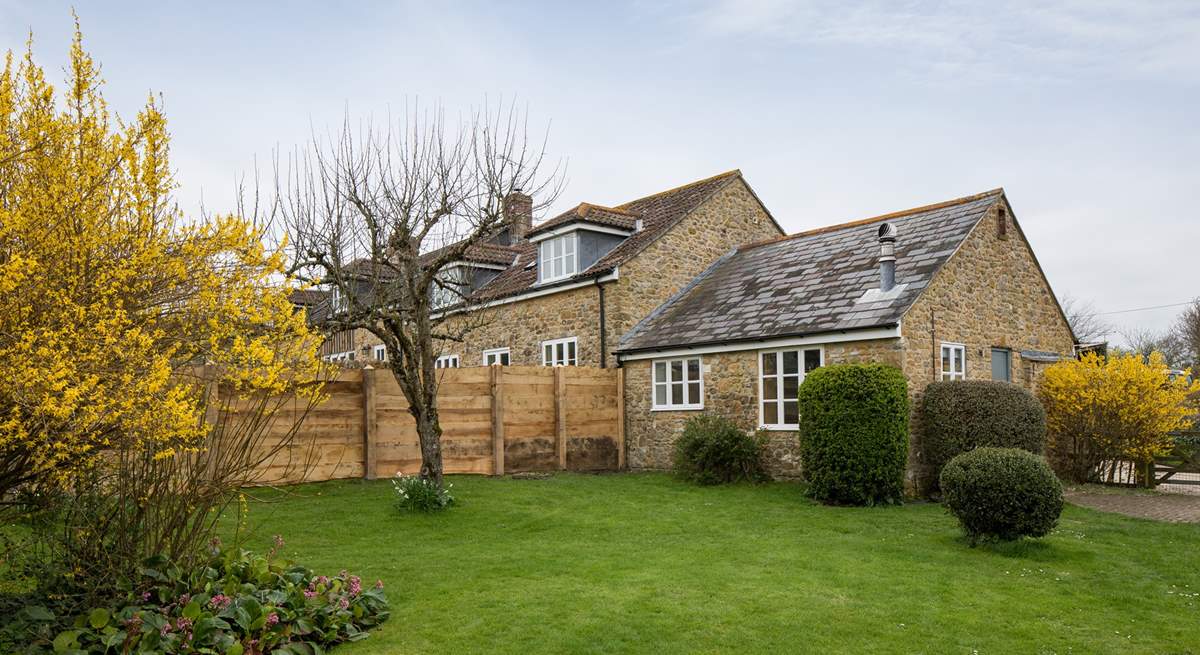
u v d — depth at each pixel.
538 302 20.80
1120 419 15.16
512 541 9.62
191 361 5.97
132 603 5.60
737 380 15.77
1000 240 16.36
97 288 5.14
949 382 13.28
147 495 5.78
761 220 22.16
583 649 5.71
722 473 14.82
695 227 20.25
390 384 14.41
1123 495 14.45
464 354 23.62
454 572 7.94
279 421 13.19
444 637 5.96
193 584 5.91
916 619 6.45
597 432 17.58
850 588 7.38
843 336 13.87
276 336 6.10
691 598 7.00
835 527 10.49
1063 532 10.13
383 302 11.63
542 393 16.50
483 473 15.49
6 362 4.64
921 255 15.16
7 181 5.22
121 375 4.93
